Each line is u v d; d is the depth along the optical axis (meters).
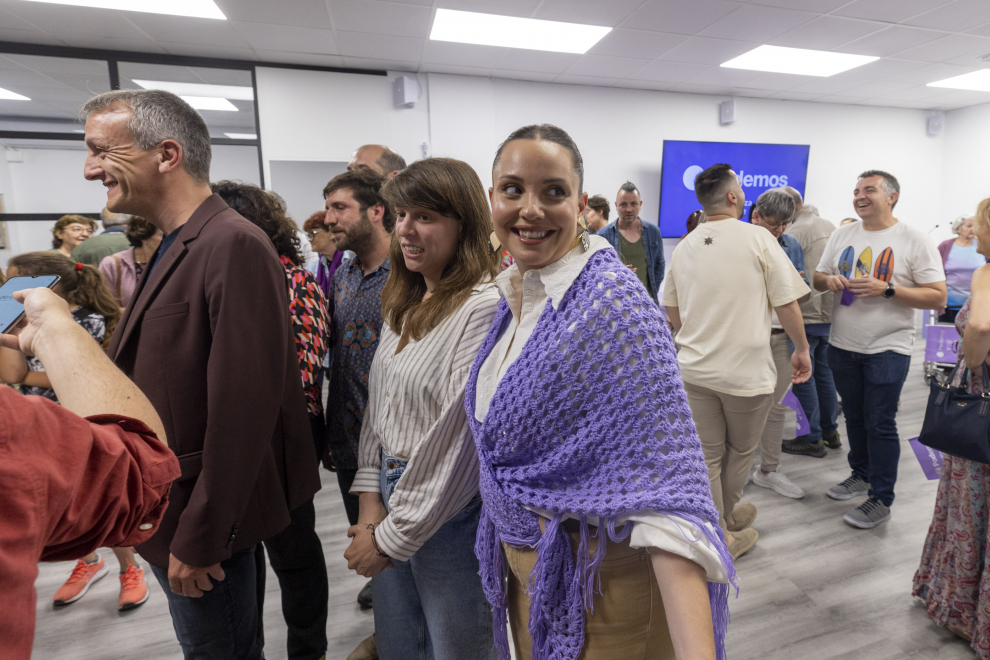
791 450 3.12
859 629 1.71
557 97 5.67
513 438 0.73
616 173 5.98
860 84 5.82
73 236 3.55
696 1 3.76
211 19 3.89
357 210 1.44
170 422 1.01
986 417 1.46
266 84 4.86
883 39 4.54
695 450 0.63
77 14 3.78
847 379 2.43
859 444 2.54
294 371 1.21
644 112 5.98
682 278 1.92
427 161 0.98
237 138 4.90
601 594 0.71
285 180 5.00
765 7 3.88
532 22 4.07
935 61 5.11
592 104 5.80
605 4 3.77
